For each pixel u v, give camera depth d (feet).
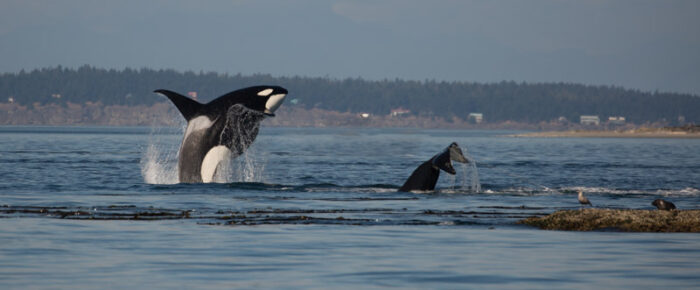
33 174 437.58
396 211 270.46
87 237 206.59
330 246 197.36
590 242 207.82
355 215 257.75
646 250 195.83
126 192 328.70
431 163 338.34
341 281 158.51
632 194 342.85
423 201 303.68
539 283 158.30
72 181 391.24
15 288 149.28
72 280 156.35
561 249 196.54
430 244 202.39
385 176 456.45
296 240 205.87
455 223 240.53
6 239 201.67
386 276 163.53
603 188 382.63
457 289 152.87
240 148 339.98
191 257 180.86
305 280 159.02
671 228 229.86
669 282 159.22
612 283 158.51
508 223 241.96
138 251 187.42
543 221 238.48
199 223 234.99
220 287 152.05
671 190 368.07
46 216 246.47
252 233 216.74
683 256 187.73
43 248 189.67
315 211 267.59
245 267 170.71
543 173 503.20
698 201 317.01
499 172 505.66
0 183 377.91
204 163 343.05
